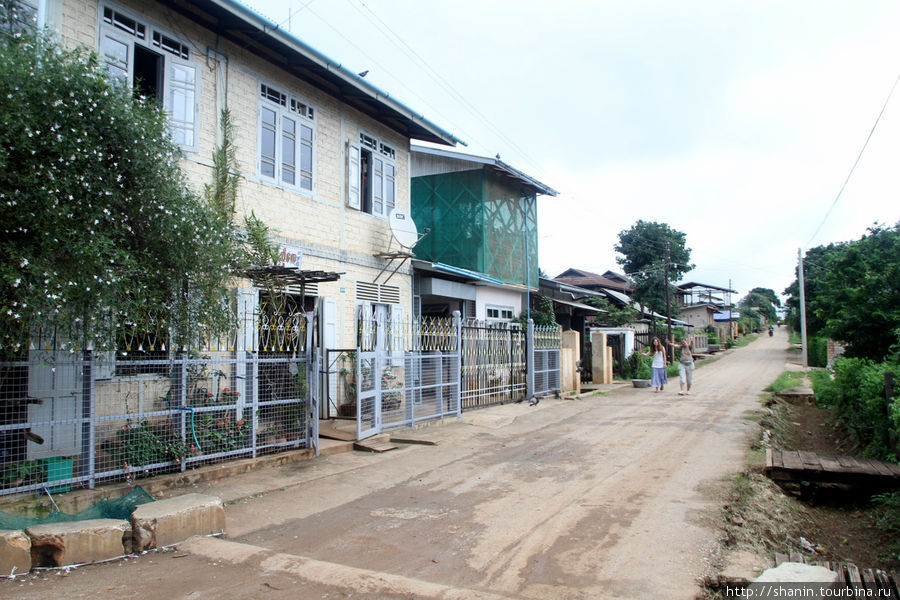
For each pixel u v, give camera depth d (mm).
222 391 7582
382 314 13242
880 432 9133
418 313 14727
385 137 13797
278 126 10742
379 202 13500
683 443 9688
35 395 6008
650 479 7348
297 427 8398
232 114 9875
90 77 5199
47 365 5660
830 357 28438
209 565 4512
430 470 7816
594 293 28094
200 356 7328
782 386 19391
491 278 17703
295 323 8586
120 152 5406
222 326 6676
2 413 5434
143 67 9125
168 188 5789
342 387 11422
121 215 5480
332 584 4164
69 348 5395
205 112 9438
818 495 8164
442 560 4762
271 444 8000
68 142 4898
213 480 7004
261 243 8867
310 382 8547
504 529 5512
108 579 4246
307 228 11242
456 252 18578
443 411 11609
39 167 4734
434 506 6246
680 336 38625
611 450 9117
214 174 9398
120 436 6418
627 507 6172
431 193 19141
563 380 17312
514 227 20500
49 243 4793
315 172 11516
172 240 5785
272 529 5512
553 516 5891
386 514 5973
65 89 5004
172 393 6867
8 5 6344
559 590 4191
